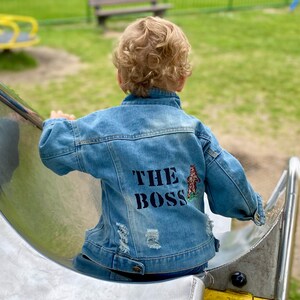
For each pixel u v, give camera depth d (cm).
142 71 166
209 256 169
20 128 203
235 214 175
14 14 1134
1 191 174
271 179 285
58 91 660
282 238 189
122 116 167
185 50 170
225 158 169
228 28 1000
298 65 783
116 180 163
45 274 150
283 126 569
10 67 744
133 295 148
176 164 165
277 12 1154
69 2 1280
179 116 169
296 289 317
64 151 165
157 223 162
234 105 622
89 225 222
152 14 1088
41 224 191
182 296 148
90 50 846
